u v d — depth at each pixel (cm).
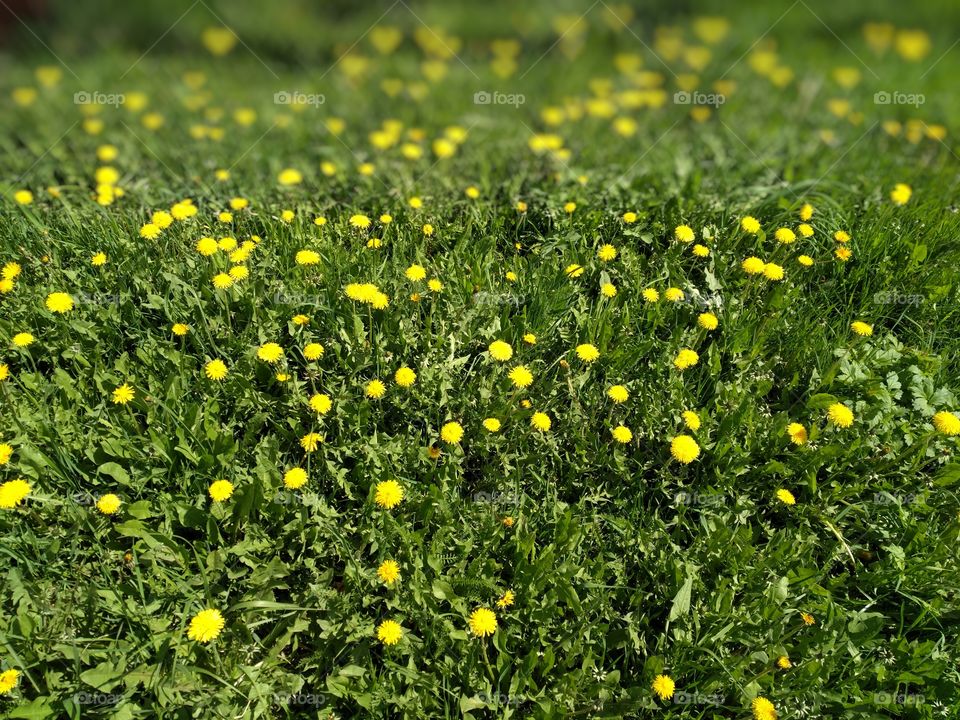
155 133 228
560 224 170
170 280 145
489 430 134
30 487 121
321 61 308
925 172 199
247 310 146
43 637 115
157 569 120
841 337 147
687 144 220
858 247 161
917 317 155
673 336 145
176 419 130
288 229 161
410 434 137
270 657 117
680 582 122
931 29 320
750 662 117
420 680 114
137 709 111
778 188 183
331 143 219
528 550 123
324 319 146
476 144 214
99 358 138
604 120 240
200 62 300
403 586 120
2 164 205
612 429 134
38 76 274
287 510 125
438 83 272
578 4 338
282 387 138
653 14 336
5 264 152
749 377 144
